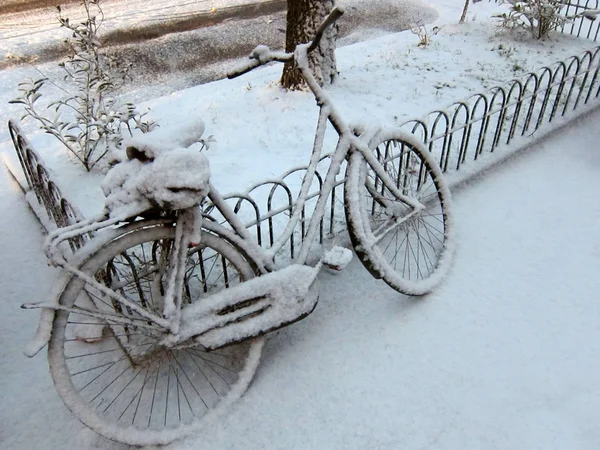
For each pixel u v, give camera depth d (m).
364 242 2.81
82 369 2.73
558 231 3.68
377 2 9.84
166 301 2.21
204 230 2.45
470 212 3.85
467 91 5.62
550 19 6.78
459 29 7.57
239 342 2.47
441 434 2.48
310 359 2.82
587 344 2.89
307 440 2.46
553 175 4.25
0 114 5.68
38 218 3.75
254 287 2.46
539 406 2.59
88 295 2.89
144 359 2.57
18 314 3.06
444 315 3.07
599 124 4.97
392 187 3.01
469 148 4.45
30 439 2.43
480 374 2.74
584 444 2.42
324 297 3.17
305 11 5.24
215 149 4.55
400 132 3.14
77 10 8.95
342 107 5.23
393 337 2.93
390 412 2.57
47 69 6.83
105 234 2.14
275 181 2.92
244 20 8.87
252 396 2.64
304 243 2.79
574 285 3.25
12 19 8.52
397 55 6.65
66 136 4.17
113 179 2.14
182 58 7.34
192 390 2.68
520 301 3.15
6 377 2.70
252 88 5.95
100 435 2.42
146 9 9.20
